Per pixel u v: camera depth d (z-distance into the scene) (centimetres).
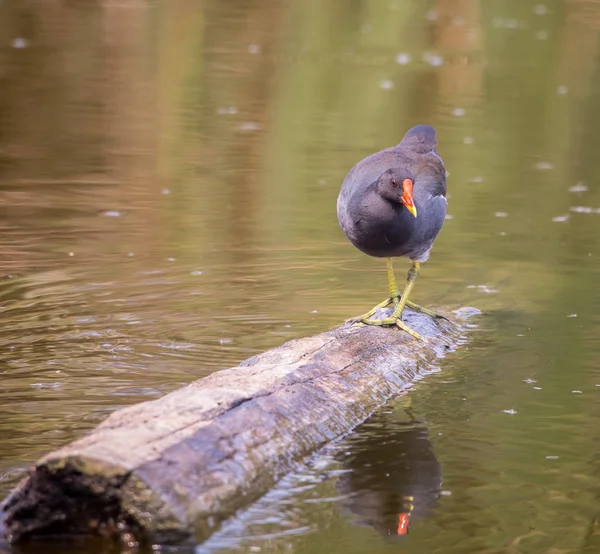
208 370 923
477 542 622
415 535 628
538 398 866
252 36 3005
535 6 3362
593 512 662
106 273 1240
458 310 1119
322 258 1330
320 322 1070
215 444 655
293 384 775
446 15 3297
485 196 1702
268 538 615
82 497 598
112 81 2511
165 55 2773
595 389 889
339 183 1753
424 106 2358
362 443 758
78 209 1556
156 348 983
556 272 1284
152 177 1770
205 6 3312
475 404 851
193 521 601
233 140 2053
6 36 2881
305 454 723
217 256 1328
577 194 1727
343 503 665
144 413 667
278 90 2477
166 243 1388
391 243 966
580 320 1092
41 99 2327
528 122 2252
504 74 2662
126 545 596
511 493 687
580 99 2445
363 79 2581
